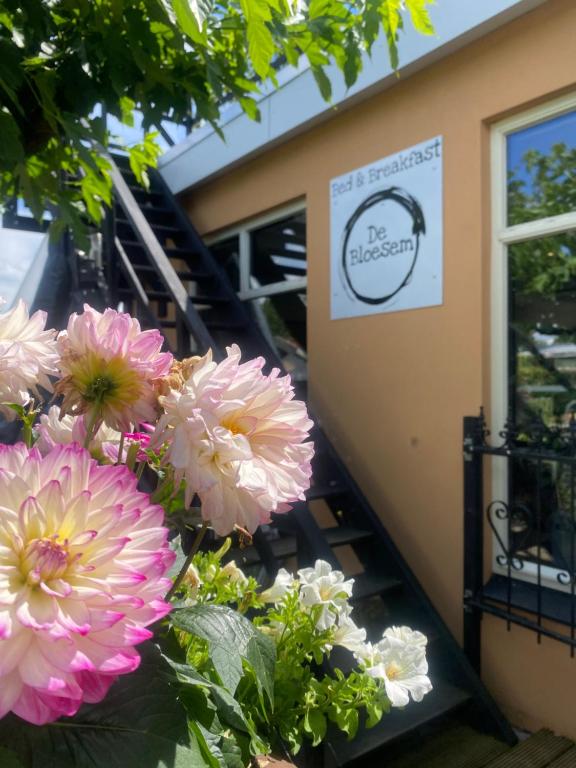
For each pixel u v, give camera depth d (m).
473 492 2.86
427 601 3.02
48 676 0.47
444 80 3.15
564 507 2.77
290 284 4.38
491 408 3.04
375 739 2.39
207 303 4.56
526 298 3.02
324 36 1.95
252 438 0.71
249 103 2.38
